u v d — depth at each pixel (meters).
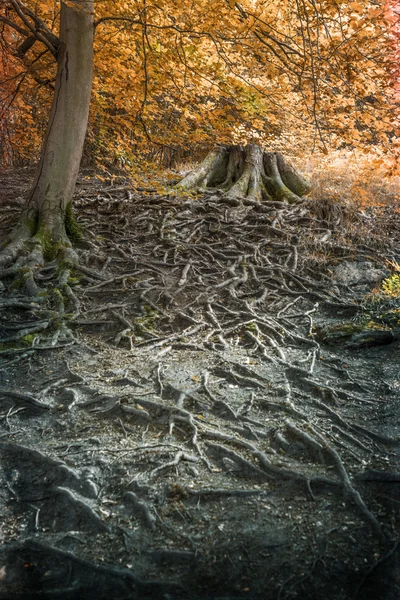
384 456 4.53
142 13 8.80
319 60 7.40
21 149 15.20
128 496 4.04
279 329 7.03
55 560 3.62
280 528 3.77
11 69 10.13
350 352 6.50
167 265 8.84
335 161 13.59
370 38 6.78
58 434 4.90
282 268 8.85
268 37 8.02
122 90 10.41
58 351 6.37
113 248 9.35
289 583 3.39
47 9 9.84
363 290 8.41
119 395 5.30
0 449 4.70
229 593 3.34
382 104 7.34
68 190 9.28
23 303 7.21
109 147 12.23
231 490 4.07
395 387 5.60
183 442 4.67
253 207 11.46
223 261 9.23
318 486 4.14
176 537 3.70
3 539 3.81
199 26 8.79
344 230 10.34
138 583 3.39
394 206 11.45
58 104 9.07
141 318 7.13
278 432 4.75
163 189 8.88
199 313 7.39
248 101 9.16
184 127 9.64
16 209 11.13
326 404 5.32
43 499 4.14
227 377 5.77
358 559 3.54
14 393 5.43
